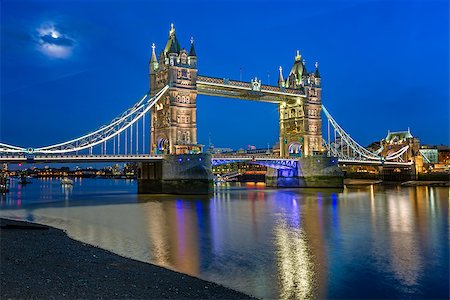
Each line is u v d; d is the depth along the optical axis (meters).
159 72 106.19
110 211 64.50
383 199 86.00
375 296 24.83
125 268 27.80
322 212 62.47
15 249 31.61
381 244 38.06
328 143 139.88
